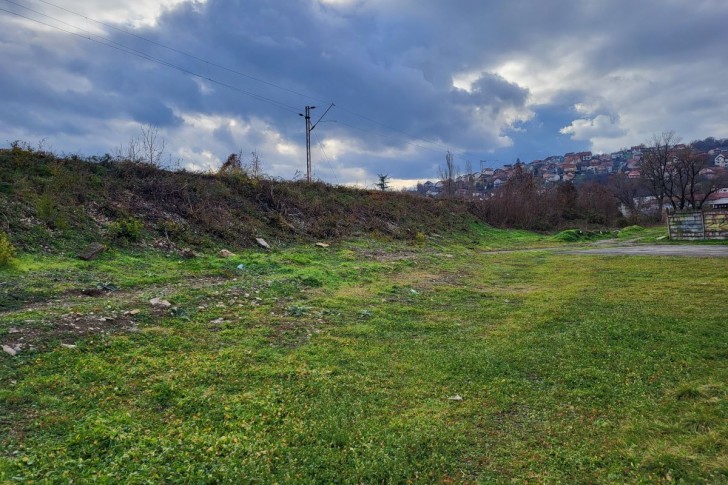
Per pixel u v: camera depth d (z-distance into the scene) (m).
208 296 9.05
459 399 5.34
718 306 9.30
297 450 4.14
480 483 3.74
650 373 5.89
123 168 17.16
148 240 13.48
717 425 4.42
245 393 5.26
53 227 11.88
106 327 6.81
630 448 4.14
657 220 54.53
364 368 6.27
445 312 9.82
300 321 8.30
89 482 3.48
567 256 21.12
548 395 5.40
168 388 5.16
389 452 4.15
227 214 18.41
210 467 3.81
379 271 14.49
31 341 5.93
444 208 36.56
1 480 3.38
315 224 22.06
